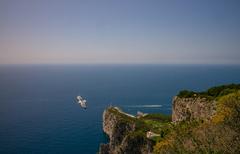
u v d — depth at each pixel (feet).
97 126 541.75
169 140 94.58
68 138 462.19
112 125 457.27
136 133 321.73
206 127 83.76
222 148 71.15
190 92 316.40
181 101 312.91
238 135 73.51
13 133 486.38
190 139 81.92
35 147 412.77
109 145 396.57
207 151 72.23
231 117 79.77
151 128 366.43
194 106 286.25
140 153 301.63
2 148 405.39
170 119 431.02
